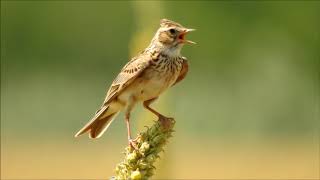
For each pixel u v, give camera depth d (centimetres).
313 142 3194
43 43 3844
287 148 3039
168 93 1196
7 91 3697
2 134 3369
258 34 3797
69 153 2880
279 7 3791
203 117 3422
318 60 3722
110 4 3762
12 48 3825
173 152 1227
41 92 3656
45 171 2545
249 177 2456
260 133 3438
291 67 3731
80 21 3831
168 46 932
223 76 3675
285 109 3544
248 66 3734
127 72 920
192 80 3606
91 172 2514
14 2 3834
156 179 1211
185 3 3631
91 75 3762
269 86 3653
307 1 3762
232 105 3528
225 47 3738
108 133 3011
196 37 3712
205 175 2489
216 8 3700
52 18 3850
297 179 2428
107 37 3806
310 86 3647
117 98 922
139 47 1216
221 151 2967
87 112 3566
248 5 3759
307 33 3772
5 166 2634
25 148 2991
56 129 3459
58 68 3791
